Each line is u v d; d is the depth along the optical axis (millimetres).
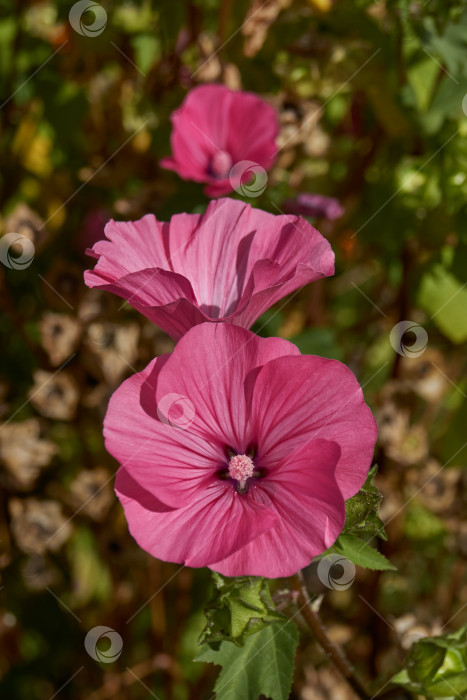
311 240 649
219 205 665
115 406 612
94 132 935
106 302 850
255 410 621
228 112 802
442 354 938
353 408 613
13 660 959
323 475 603
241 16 851
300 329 925
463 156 846
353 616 921
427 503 893
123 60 915
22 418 902
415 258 881
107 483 867
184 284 632
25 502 869
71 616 943
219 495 620
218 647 661
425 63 840
